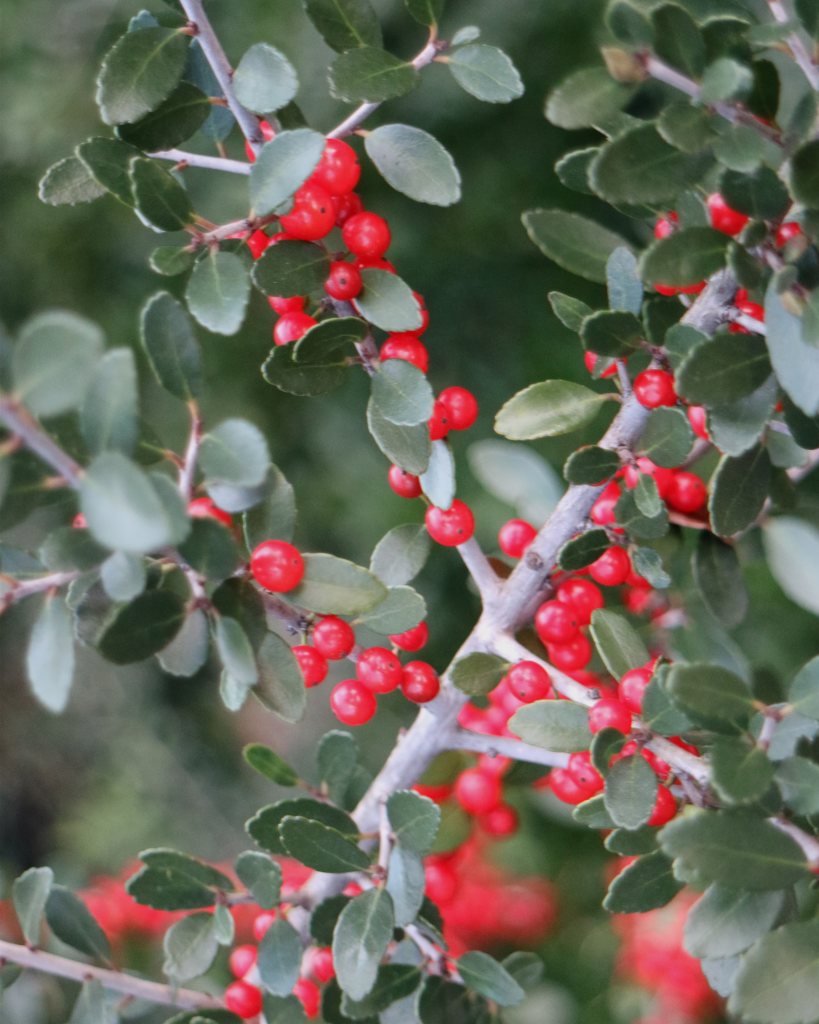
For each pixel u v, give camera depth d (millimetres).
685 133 424
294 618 456
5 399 406
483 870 648
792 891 436
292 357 452
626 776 438
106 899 580
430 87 771
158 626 431
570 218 463
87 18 846
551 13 761
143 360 835
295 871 559
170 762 972
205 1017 467
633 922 599
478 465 531
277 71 445
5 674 1012
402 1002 470
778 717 427
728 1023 567
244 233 451
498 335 824
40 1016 498
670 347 448
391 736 820
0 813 1006
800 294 429
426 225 803
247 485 425
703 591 490
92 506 406
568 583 478
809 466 496
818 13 429
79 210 838
